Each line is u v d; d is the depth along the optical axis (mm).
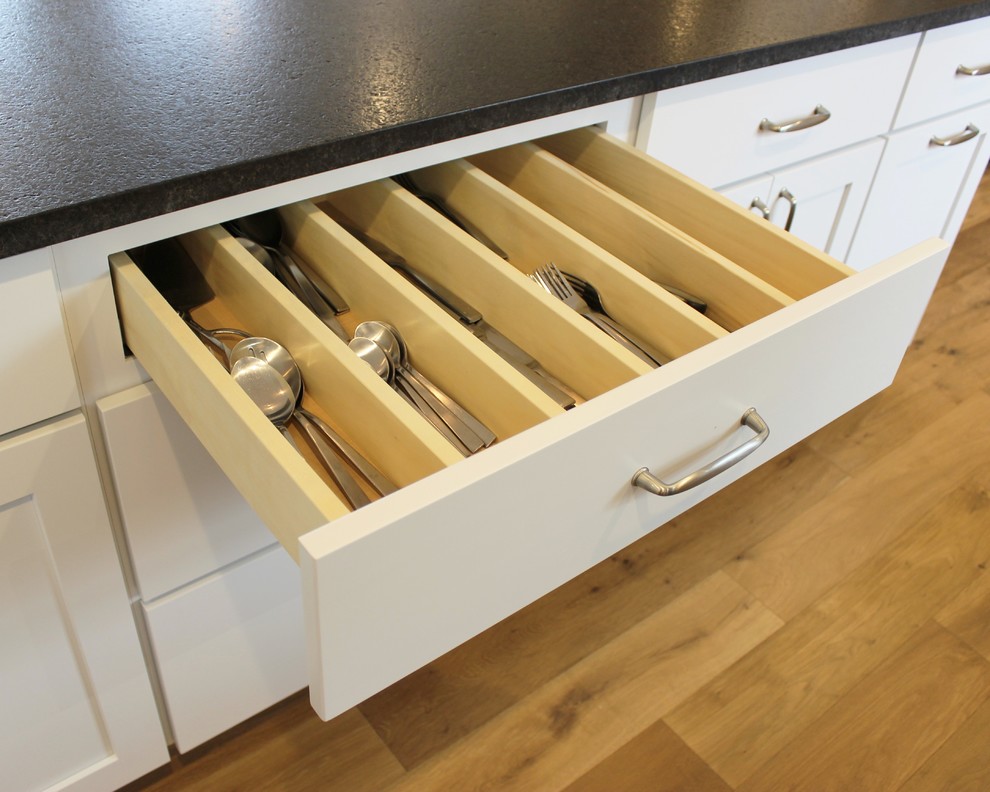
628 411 634
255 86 883
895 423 1870
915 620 1492
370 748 1270
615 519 723
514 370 721
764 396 767
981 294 2262
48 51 911
